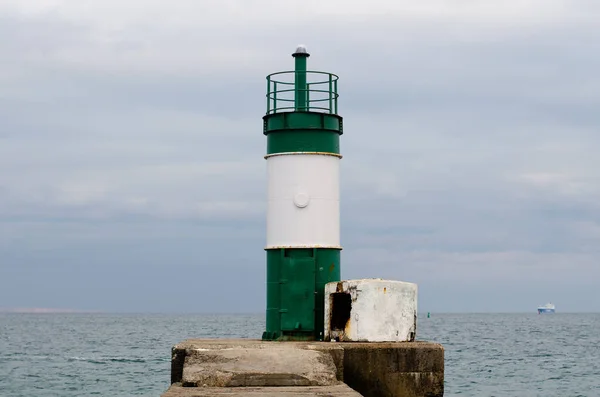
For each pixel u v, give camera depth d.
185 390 12.91
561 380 48.16
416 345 16.14
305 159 19.36
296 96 19.78
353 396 12.32
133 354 71.50
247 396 12.28
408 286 17.47
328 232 19.39
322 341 18.39
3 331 145.62
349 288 17.48
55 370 53.88
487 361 63.50
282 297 19.14
